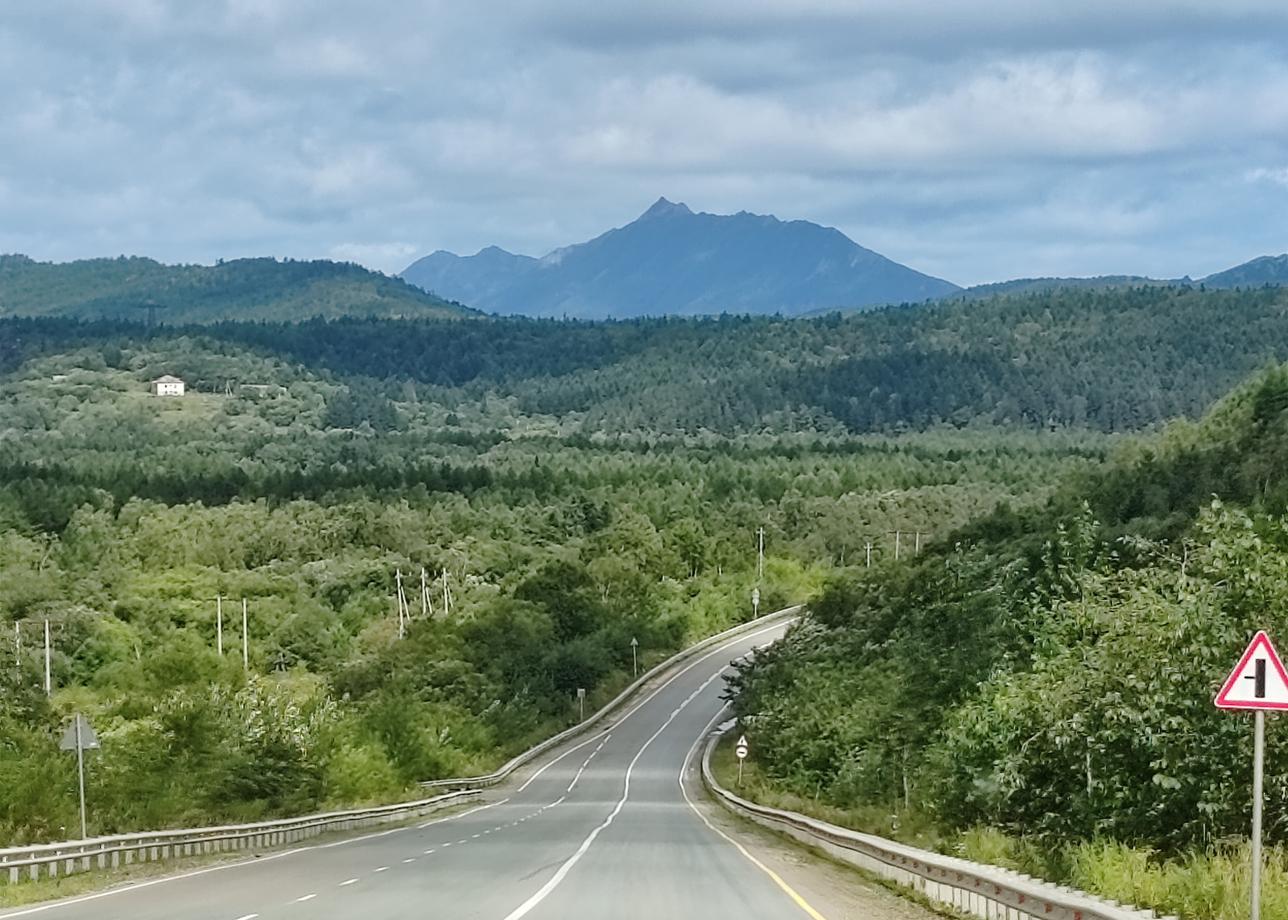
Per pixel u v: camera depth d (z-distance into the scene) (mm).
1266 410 83000
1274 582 20656
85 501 157500
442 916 20047
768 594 152750
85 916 20562
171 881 27516
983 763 30469
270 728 55844
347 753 66062
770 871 29562
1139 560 26641
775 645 97625
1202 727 20312
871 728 52750
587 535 170500
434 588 142375
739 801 61844
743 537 169375
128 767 45469
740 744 76125
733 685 100750
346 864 31781
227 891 24750
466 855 34375
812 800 57375
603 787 82562
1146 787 21078
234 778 50750
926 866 24094
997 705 26438
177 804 42719
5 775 36344
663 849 36781
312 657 124562
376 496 173250
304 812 52312
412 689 105875
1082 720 21891
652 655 132000
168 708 52938
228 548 146375
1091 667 22438
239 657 118312
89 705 88125
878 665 62000
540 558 154500
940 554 83312
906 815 38094
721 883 26297
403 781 74562
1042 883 18156
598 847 37469
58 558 139125
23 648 101688
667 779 86688
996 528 82812
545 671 116125
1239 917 15055
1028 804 24422
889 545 156375
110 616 121125
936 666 48250
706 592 151125
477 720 99000
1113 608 23625
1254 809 14219
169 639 114000
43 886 26031
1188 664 20422
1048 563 36125
